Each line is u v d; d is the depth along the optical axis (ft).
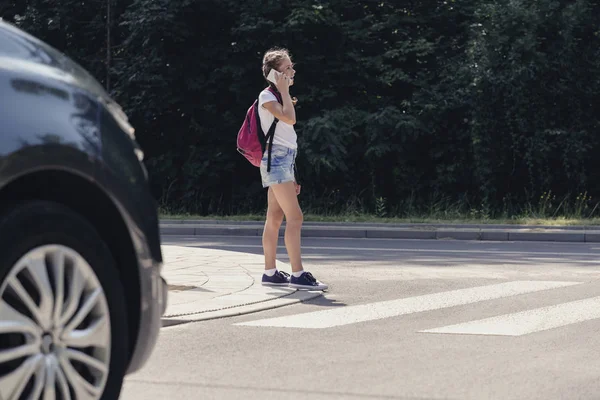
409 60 92.07
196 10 88.94
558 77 87.15
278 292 31.35
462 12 93.50
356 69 89.92
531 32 86.17
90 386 13.14
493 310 28.37
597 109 87.86
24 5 97.45
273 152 32.27
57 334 12.71
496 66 86.12
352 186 88.22
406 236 63.77
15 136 12.11
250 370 19.85
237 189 91.86
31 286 12.51
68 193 13.50
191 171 89.71
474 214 81.61
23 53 13.12
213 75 89.61
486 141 86.02
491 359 21.08
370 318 26.86
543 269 40.57
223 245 55.62
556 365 20.48
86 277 13.14
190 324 25.73
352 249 52.60
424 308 28.76
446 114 88.02
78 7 94.79
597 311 28.12
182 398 17.33
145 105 89.56
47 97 12.80
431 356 21.42
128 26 90.99
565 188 86.38
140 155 14.29
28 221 12.39
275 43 88.48
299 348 22.36
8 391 12.07
